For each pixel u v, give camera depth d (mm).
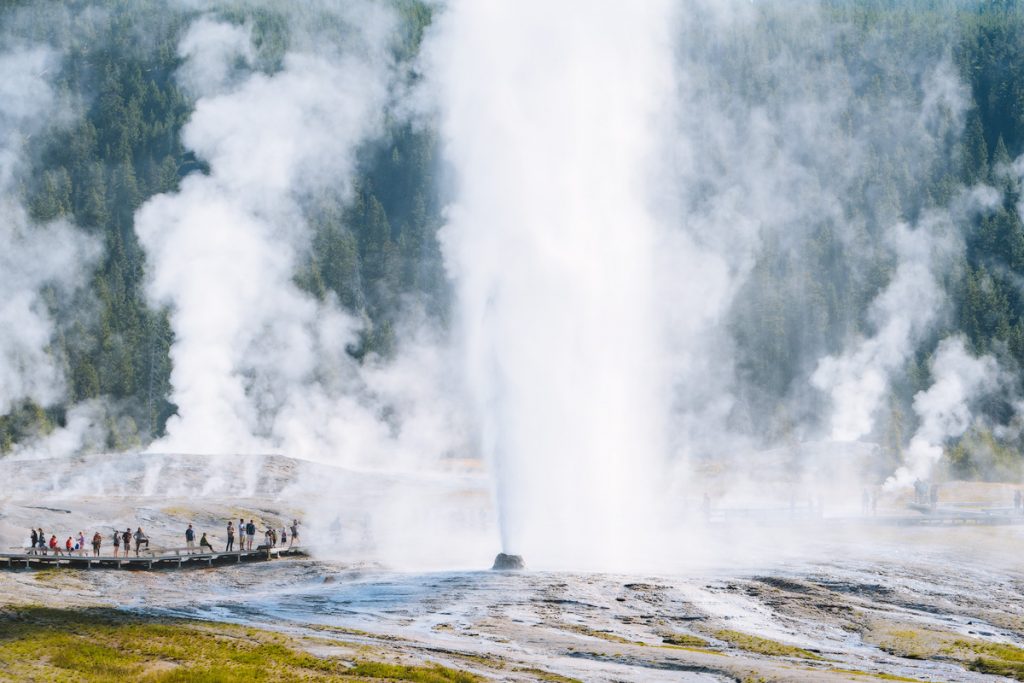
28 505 97000
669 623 60750
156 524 96188
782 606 64688
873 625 59781
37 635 52125
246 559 84312
